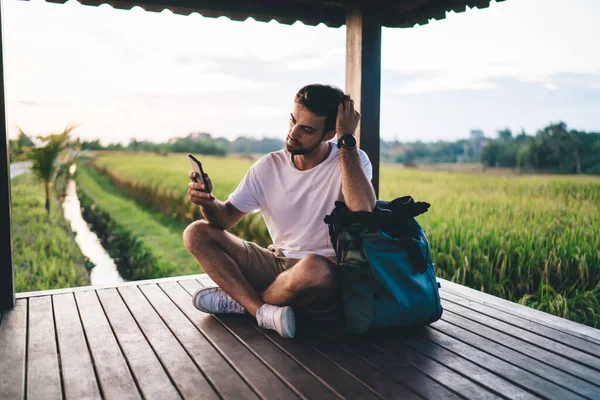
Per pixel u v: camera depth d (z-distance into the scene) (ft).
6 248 9.84
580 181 57.00
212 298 9.44
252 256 9.25
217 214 8.81
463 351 8.06
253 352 7.94
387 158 184.55
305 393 6.59
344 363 7.55
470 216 26.55
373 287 8.20
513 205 32.09
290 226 9.05
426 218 26.43
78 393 6.57
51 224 43.09
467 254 19.26
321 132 8.34
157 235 38.42
